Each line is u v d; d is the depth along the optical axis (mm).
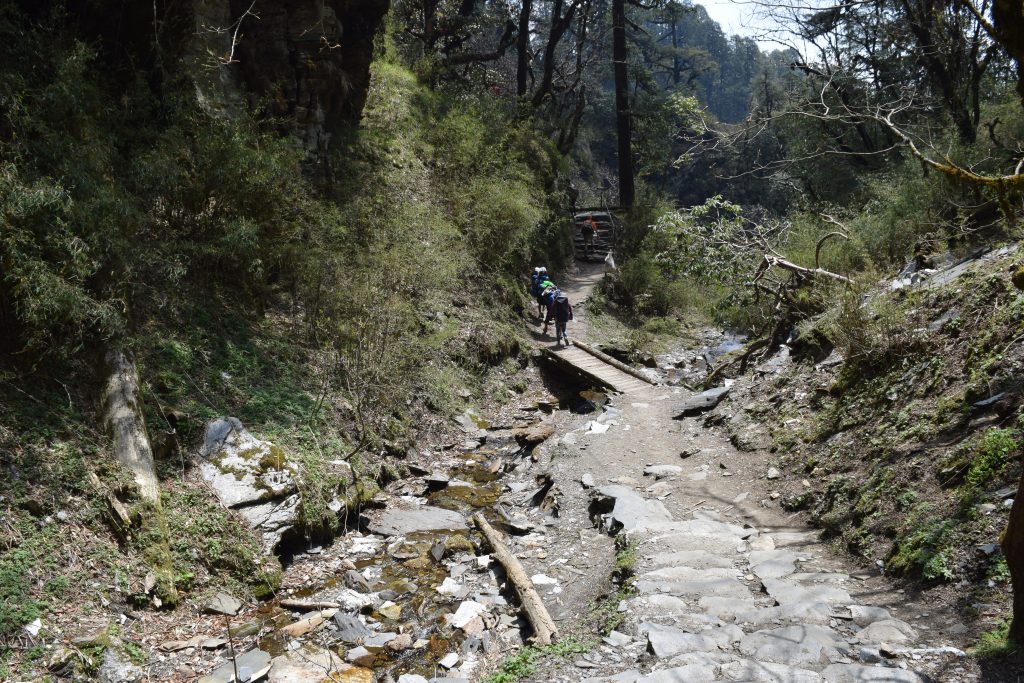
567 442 10055
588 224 24766
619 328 18562
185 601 5773
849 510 6242
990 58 14469
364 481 8469
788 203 28672
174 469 6723
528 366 14812
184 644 5266
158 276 8531
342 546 7293
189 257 8812
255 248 9336
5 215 5883
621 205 29047
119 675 4797
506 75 36531
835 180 23172
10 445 5621
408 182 15922
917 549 5117
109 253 7129
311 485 7570
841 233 12836
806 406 8688
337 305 10703
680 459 8961
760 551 6000
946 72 15391
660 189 33250
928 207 11586
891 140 21391
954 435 6039
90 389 6605
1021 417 5480
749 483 7676
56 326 6570
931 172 11969
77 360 6699
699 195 43375
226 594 6012
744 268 13852
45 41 8031
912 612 4602
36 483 5520
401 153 16578
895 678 3756
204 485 6762
